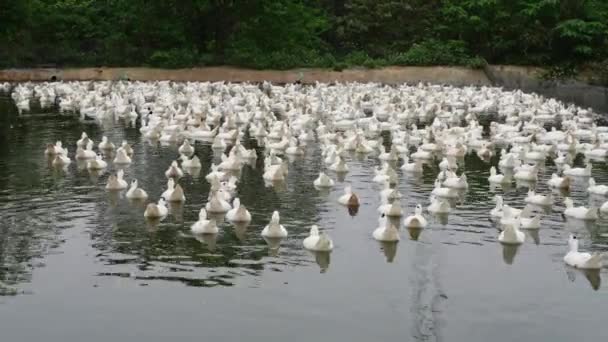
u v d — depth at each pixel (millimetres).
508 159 34219
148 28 84188
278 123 44469
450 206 27031
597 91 63031
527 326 17359
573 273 20500
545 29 83062
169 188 27297
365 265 20922
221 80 80562
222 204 25703
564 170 32969
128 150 36125
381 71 81250
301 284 19547
